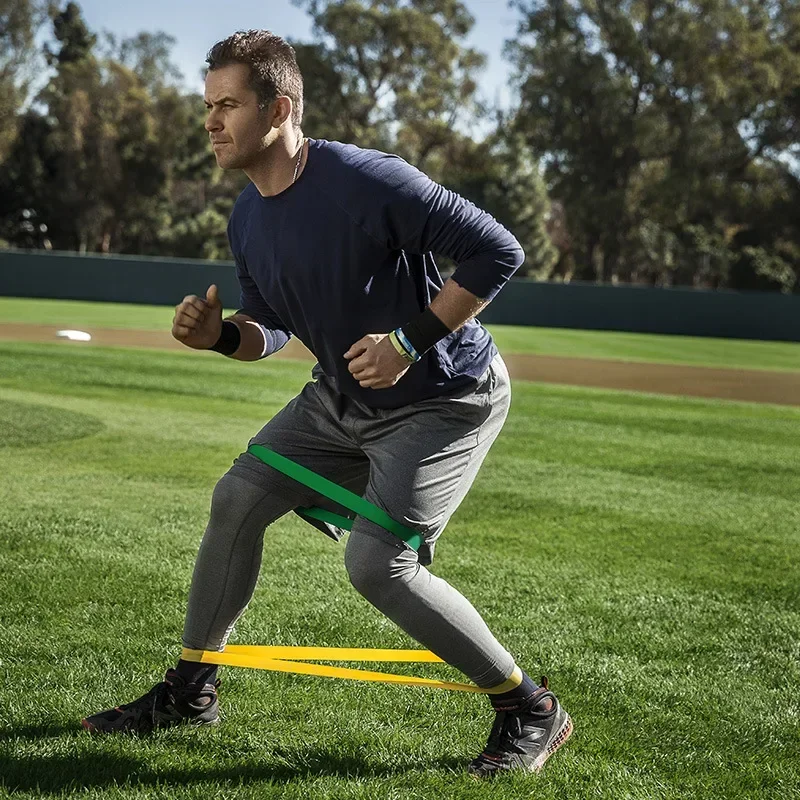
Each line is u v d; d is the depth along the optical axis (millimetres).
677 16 48594
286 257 2430
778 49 49719
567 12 49812
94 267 33469
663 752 2717
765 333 33156
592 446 8422
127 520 5012
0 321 22000
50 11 53781
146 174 57969
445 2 52781
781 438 9734
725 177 50656
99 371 12062
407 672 3229
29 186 56906
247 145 2332
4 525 4777
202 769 2465
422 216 2320
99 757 2498
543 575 4500
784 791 2506
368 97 52688
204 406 9523
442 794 2381
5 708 2771
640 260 52781
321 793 2355
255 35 2342
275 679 3092
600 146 50156
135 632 3461
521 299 32844
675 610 4078
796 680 3350
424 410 2506
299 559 4535
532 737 2561
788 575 4688
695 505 6207
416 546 2473
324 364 2584
